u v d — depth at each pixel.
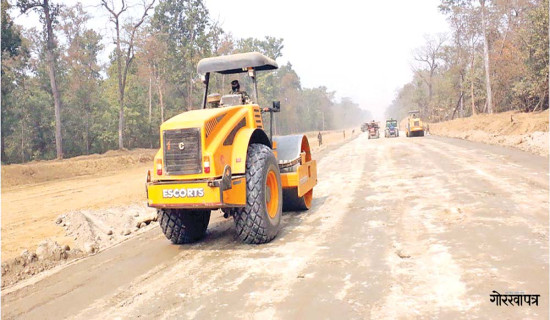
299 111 114.00
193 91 52.62
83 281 4.74
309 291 3.80
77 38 43.56
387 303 3.42
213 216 8.26
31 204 11.27
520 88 34.06
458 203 7.24
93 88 46.00
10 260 5.53
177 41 54.94
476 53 51.44
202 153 5.12
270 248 5.42
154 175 5.42
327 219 6.92
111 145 47.22
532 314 3.07
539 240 4.82
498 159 13.30
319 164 16.98
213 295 3.92
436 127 49.41
